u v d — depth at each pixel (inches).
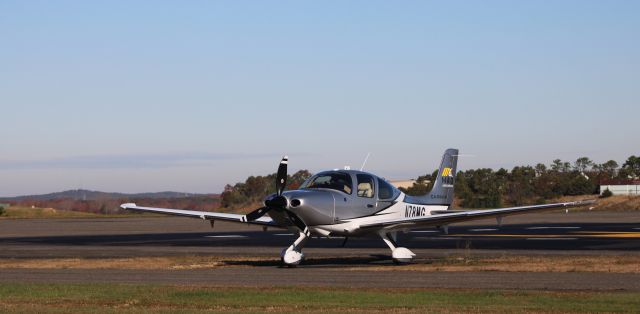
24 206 4576.8
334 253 1218.6
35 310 576.4
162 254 1227.2
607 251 1196.5
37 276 853.2
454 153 1312.7
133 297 646.5
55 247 1423.5
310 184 1046.4
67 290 693.3
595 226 2048.5
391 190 1093.8
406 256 1018.7
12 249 1368.1
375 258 1124.5
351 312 564.7
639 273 837.8
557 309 570.3
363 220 1043.3
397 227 1054.4
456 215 1031.0
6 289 701.3
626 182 5221.5
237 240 1609.3
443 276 826.2
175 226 2400.3
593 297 628.1
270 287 717.9
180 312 564.4
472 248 1298.0
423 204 1205.7
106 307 594.6
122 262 1056.8
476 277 809.5
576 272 855.1
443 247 1331.2
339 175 1045.8
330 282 776.9
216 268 967.0
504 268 909.2
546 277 802.8
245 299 632.4
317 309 580.7
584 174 5762.8
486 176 5334.6
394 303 606.2
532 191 5211.6
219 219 1056.2
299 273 880.3
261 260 1091.3
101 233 1962.4
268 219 1090.7
